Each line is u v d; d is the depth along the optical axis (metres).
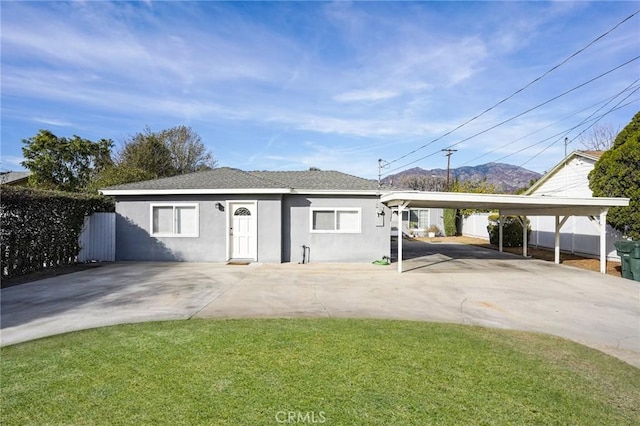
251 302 7.43
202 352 4.52
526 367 4.24
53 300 7.43
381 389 3.61
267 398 3.40
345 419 3.07
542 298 8.16
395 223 29.02
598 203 11.12
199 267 12.15
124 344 4.80
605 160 11.77
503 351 4.75
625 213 11.15
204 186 13.21
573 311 7.08
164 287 8.85
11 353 4.48
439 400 3.42
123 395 3.44
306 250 13.56
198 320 6.03
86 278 9.98
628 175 11.09
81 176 27.44
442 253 17.64
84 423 2.97
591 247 15.93
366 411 3.20
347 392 3.54
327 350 4.63
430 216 29.84
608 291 8.95
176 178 14.56
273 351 4.57
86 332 5.32
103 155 29.08
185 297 7.82
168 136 33.47
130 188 13.31
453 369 4.12
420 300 7.84
